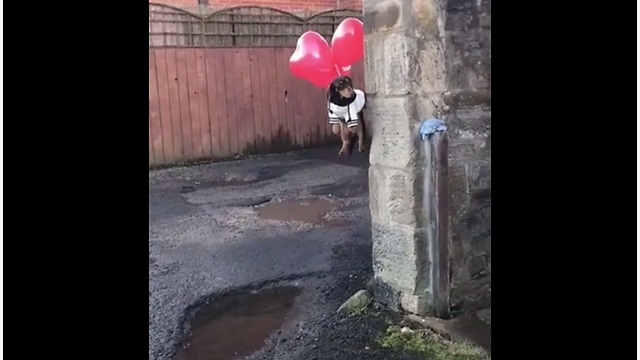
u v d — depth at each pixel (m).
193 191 7.31
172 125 8.90
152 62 8.66
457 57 2.99
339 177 7.77
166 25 8.70
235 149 9.38
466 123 3.05
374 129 3.23
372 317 3.28
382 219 3.28
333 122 3.70
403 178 3.07
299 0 9.52
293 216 5.92
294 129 9.78
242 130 9.40
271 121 9.59
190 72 8.94
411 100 2.95
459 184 3.07
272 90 9.54
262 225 5.62
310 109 9.87
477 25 3.01
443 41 2.94
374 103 3.19
